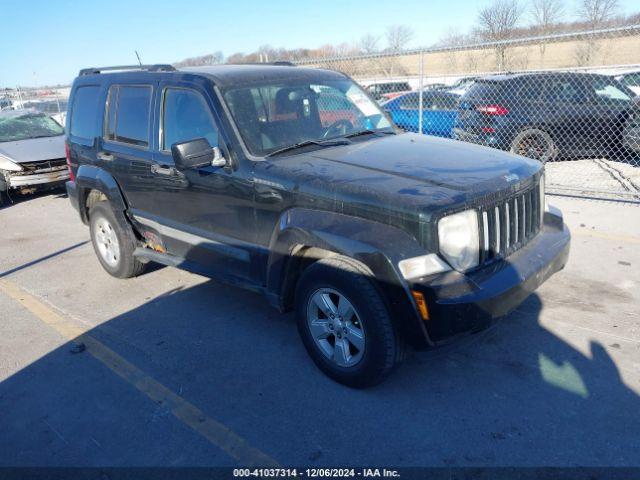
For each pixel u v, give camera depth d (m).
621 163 10.03
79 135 5.68
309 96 4.50
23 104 17.45
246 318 4.67
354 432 3.14
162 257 4.94
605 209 7.17
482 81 10.05
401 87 16.98
